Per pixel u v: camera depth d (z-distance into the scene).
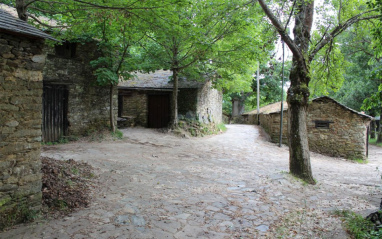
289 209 4.99
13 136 3.88
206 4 8.93
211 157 9.98
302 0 6.89
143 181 6.33
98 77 10.55
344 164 11.89
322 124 13.62
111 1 5.16
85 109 11.58
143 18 5.65
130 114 17.22
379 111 20.48
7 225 3.75
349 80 22.73
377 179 8.69
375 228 3.94
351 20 7.29
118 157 8.59
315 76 8.77
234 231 3.96
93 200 4.92
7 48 3.79
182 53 13.34
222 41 11.51
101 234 3.67
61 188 5.04
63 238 3.52
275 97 31.06
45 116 10.08
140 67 11.98
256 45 9.84
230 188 6.17
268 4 7.36
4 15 4.05
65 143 10.36
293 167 7.46
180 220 4.27
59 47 10.55
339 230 3.97
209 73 14.70
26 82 4.05
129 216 4.32
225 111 39.09
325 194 6.21
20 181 3.96
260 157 10.76
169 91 16.11
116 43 11.27
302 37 7.41
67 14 6.86
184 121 15.10
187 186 6.16
